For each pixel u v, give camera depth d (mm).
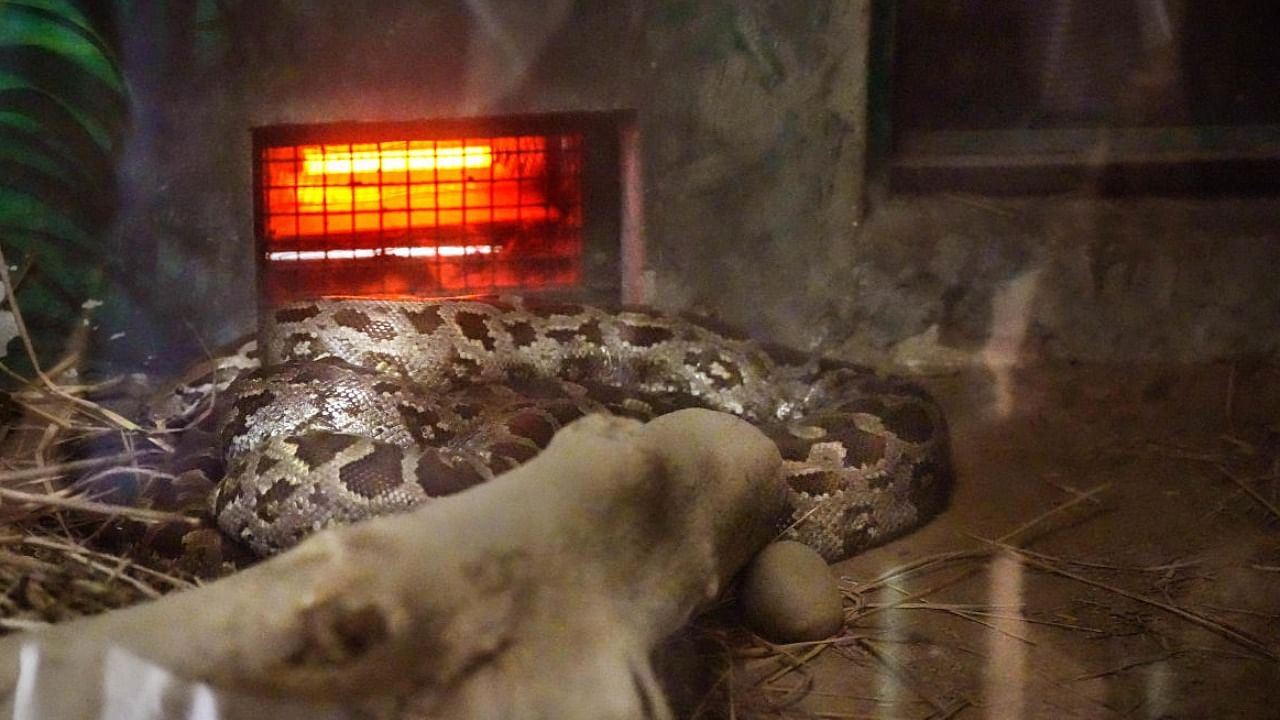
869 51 2018
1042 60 2125
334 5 1913
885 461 1646
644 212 2025
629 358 1914
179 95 1917
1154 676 1407
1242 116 2143
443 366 1824
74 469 1505
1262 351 2066
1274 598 1531
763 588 1441
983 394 2000
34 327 1937
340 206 2029
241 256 1963
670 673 1360
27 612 1227
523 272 2092
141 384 1903
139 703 1021
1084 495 1743
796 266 2051
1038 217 2068
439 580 1031
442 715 1040
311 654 1012
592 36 1969
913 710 1354
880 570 1595
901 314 2068
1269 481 1764
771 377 1908
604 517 1152
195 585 1316
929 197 2092
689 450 1300
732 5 1974
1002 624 1487
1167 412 1946
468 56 1952
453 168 2047
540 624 1081
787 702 1360
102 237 1949
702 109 2004
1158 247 2057
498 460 1507
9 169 1922
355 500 1429
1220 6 2115
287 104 1930
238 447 1632
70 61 1903
